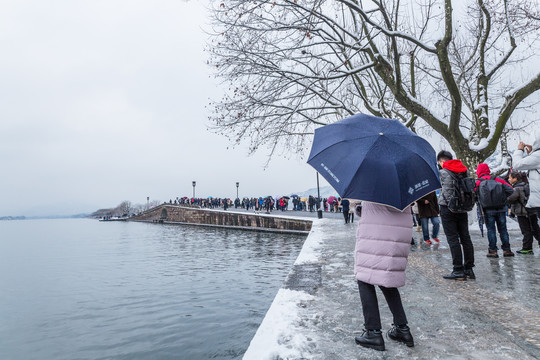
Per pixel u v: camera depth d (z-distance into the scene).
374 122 2.82
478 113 13.13
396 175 2.48
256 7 9.84
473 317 3.39
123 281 20.03
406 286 4.66
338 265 6.38
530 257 6.50
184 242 40.03
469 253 4.91
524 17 12.32
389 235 2.69
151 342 9.91
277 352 2.66
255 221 39.88
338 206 37.72
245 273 19.31
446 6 9.86
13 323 12.73
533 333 2.94
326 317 3.49
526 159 6.15
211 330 10.53
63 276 23.16
